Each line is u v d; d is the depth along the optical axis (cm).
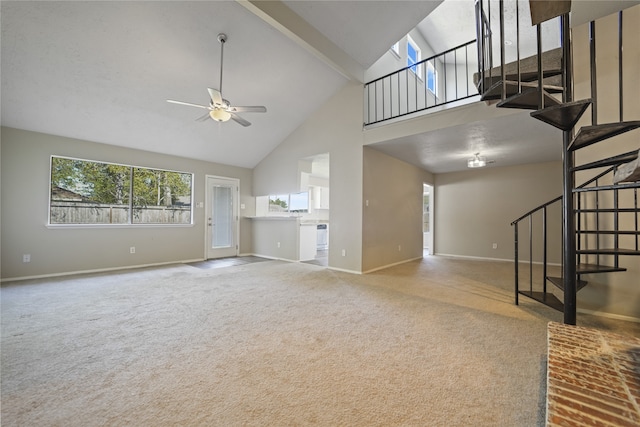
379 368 172
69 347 200
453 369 171
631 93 241
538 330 227
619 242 250
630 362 120
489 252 620
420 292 343
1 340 211
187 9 310
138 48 338
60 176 441
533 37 523
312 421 129
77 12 288
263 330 230
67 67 338
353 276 436
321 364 177
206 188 611
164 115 451
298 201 773
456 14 568
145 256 522
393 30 386
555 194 546
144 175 532
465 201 657
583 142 185
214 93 313
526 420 128
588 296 262
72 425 126
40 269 417
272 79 439
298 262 575
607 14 250
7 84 338
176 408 137
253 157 645
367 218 469
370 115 512
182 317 259
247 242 688
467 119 345
